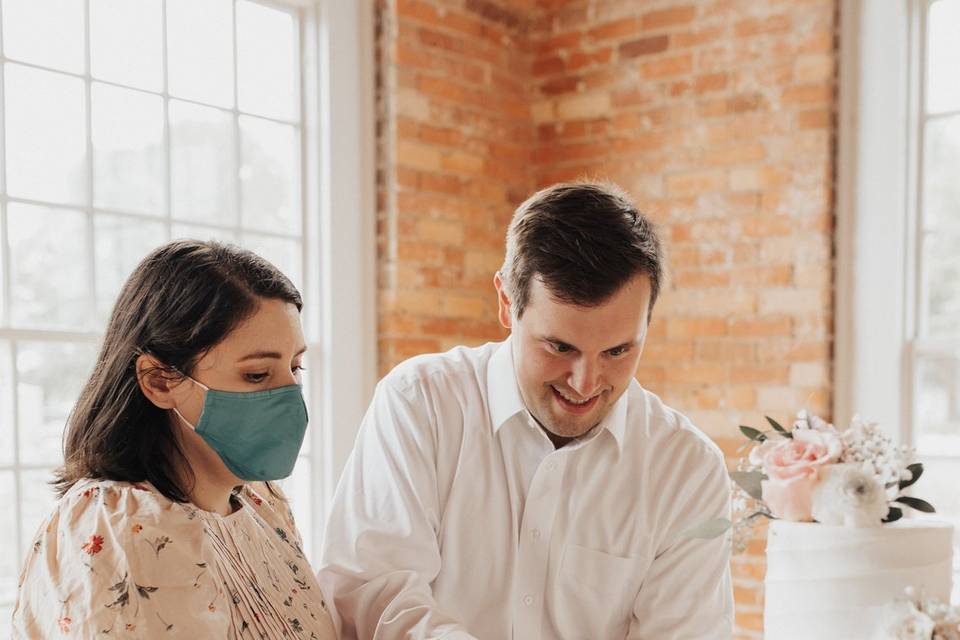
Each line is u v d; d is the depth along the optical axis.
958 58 3.13
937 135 3.16
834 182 3.25
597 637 1.71
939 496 3.11
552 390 1.51
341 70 3.38
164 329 1.18
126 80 2.87
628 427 1.71
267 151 3.28
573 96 3.83
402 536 1.58
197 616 1.12
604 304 1.39
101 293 2.81
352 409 3.39
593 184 1.50
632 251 1.40
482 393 1.69
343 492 1.68
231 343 1.20
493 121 3.79
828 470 1.60
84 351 2.76
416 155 3.50
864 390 3.21
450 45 3.61
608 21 3.72
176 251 1.23
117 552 1.09
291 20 3.35
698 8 3.49
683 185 3.52
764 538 3.22
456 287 3.65
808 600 1.59
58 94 2.71
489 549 1.67
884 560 1.54
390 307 3.44
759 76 3.35
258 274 1.24
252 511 1.40
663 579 1.71
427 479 1.63
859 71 3.22
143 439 1.21
